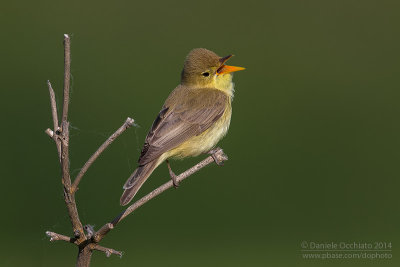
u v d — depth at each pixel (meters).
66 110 5.63
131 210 5.94
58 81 17.05
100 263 14.29
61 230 13.52
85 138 15.40
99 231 5.71
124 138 15.27
